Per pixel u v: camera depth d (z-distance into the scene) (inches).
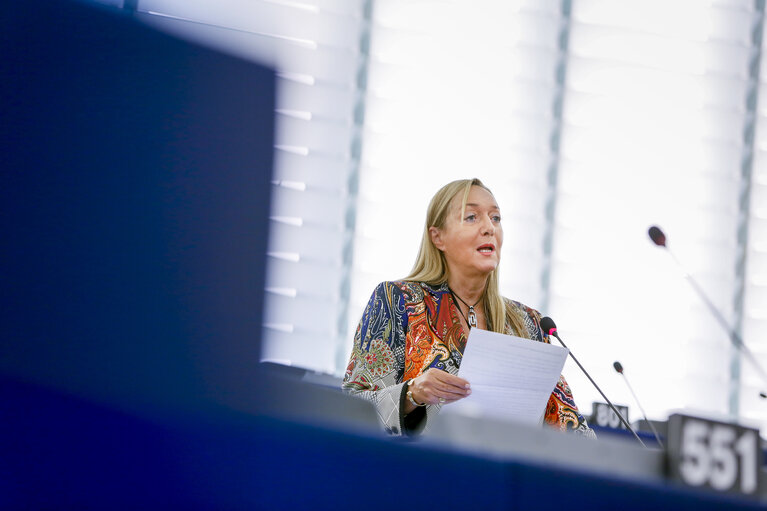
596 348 410.0
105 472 39.5
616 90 425.7
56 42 39.5
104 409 39.0
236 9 354.9
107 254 38.7
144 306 39.1
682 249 427.5
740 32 447.8
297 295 366.6
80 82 39.5
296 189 373.4
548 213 412.2
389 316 161.8
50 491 38.6
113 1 43.9
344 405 48.4
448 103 402.0
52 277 38.0
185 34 41.7
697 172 434.0
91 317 38.3
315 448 44.3
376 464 45.7
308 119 378.6
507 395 133.9
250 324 41.3
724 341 426.9
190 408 39.9
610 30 428.5
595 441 66.5
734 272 432.5
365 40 396.2
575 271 412.8
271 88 43.3
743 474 76.2
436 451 47.4
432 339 160.7
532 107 412.8
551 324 160.2
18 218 37.8
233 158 41.6
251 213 41.6
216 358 40.5
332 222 377.4
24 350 37.7
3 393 37.9
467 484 48.0
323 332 367.9
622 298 417.1
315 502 43.9
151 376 39.0
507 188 405.7
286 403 44.7
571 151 417.1
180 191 40.1
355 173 387.9
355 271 382.3
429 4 405.1
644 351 415.2
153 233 39.4
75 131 39.0
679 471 72.6
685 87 436.1
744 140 443.2
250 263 41.3
